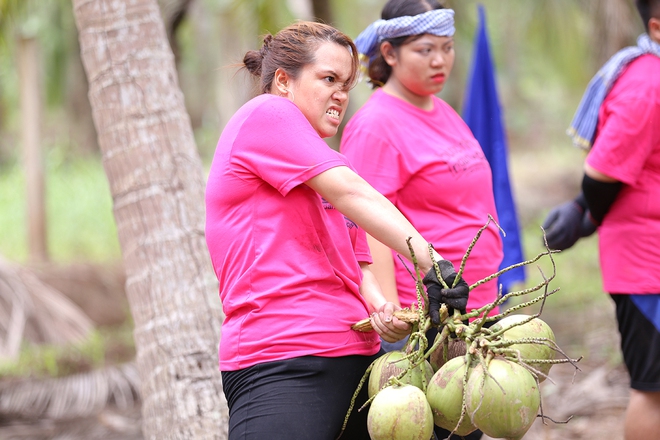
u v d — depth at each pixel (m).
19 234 21.84
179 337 6.77
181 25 15.65
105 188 25.61
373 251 6.25
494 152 9.06
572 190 29.91
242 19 15.77
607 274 7.47
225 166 5.03
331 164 4.82
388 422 4.54
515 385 4.42
